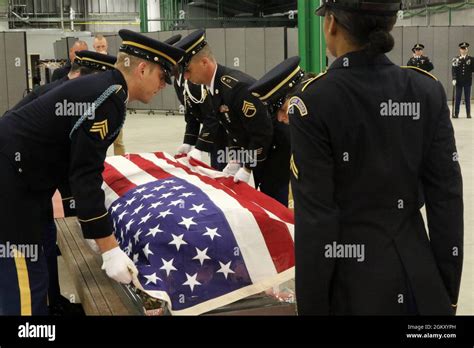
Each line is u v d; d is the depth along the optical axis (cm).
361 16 146
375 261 145
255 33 1489
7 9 2277
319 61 811
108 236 195
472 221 487
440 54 1819
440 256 153
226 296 211
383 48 146
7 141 196
